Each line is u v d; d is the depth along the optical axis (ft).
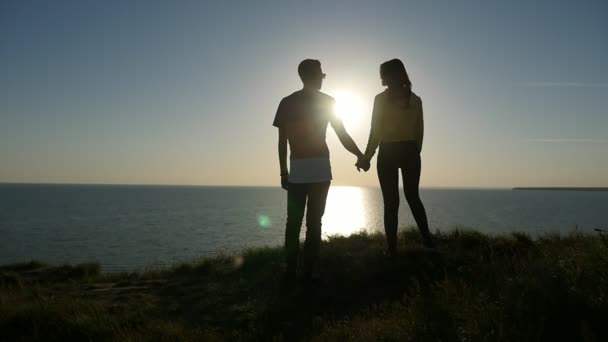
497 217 335.47
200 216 414.82
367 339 12.03
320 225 16.88
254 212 485.97
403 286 17.01
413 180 19.03
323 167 16.29
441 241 23.73
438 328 11.66
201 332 15.16
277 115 16.47
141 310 17.99
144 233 253.24
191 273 25.68
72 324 16.19
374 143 18.99
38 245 200.13
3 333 16.37
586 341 9.22
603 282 11.88
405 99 18.40
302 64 16.40
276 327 15.14
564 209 504.43
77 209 540.52
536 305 11.28
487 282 14.47
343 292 17.06
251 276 21.49
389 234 19.30
